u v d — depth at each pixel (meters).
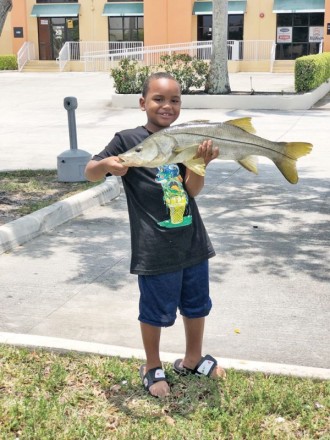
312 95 12.56
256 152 1.95
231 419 1.99
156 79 2.02
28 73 20.80
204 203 5.09
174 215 2.02
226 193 5.44
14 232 3.95
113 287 3.26
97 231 4.29
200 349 2.24
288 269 3.55
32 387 2.19
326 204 5.05
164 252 2.03
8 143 8.52
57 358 2.40
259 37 20.94
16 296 3.15
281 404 2.06
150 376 2.16
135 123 10.58
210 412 2.03
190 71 13.20
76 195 4.86
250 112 11.80
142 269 2.04
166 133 1.87
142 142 1.88
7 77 19.31
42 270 3.52
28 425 1.96
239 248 3.92
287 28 20.67
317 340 2.64
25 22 22.25
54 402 2.09
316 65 13.07
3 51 22.91
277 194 5.40
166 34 20.84
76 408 2.07
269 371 2.28
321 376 2.24
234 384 2.17
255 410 2.03
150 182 2.02
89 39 22.11
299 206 4.99
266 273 3.48
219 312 2.94
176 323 2.79
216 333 2.70
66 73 20.45
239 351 2.54
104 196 5.11
